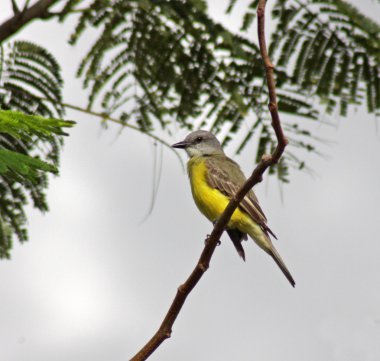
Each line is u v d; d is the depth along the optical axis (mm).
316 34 11531
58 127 5770
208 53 11992
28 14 11430
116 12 11750
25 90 11422
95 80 11898
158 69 12094
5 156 5266
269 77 6379
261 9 6453
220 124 11992
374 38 11273
